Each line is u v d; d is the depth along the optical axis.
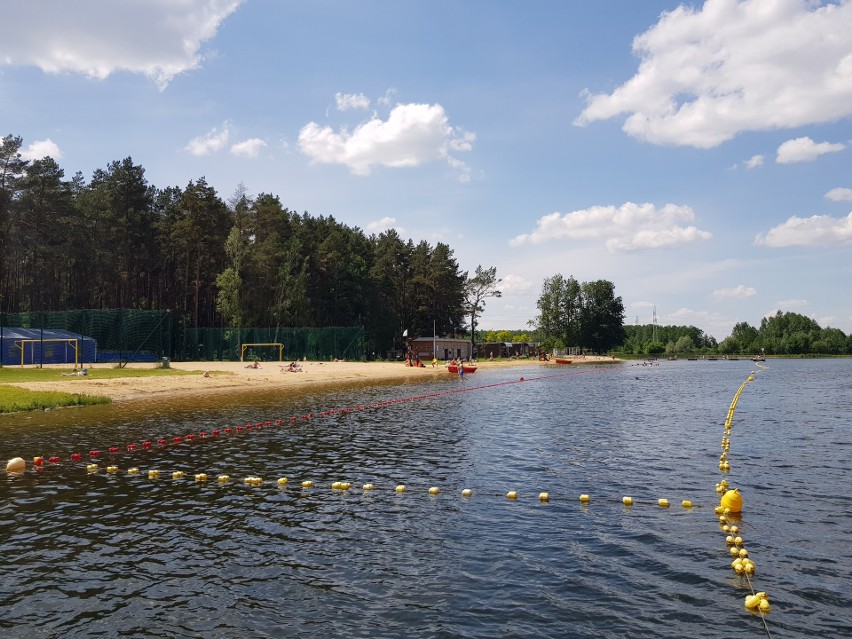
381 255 110.31
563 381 61.47
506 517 12.58
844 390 48.12
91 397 32.56
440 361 98.12
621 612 8.05
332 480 15.97
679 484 15.55
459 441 22.42
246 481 15.77
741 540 10.93
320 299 91.06
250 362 68.00
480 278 112.81
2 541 10.89
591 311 137.50
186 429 24.20
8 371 45.03
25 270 79.19
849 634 7.49
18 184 71.12
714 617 7.94
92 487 15.11
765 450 20.47
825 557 10.19
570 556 10.21
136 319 62.72
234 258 77.62
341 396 40.06
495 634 7.41
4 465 17.45
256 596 8.51
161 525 11.91
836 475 16.53
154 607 8.15
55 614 7.94
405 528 11.75
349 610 8.07
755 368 95.19
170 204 96.00
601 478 16.22
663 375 73.50
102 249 80.38
